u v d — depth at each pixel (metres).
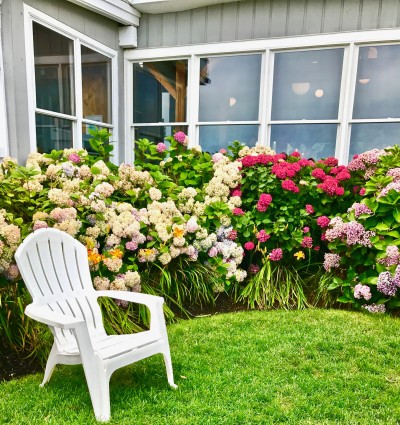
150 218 3.13
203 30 4.81
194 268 3.43
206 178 4.00
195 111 5.09
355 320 2.91
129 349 1.84
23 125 3.58
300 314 3.07
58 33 4.00
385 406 1.87
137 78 5.30
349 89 4.44
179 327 2.82
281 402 1.90
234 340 2.59
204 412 1.81
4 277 2.39
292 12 4.44
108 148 3.67
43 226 2.43
